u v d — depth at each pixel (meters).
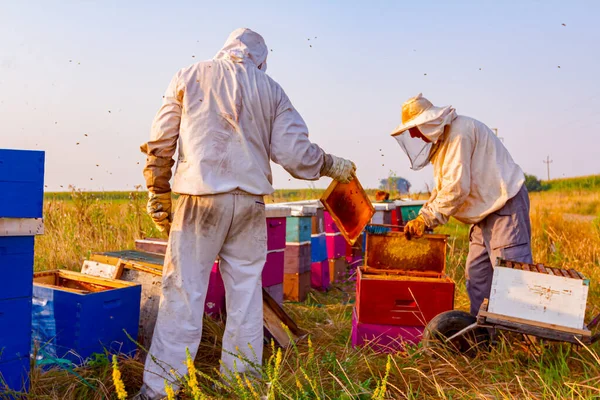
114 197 8.73
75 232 7.68
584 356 3.54
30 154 2.70
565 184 41.91
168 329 3.06
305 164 3.38
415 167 4.21
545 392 3.01
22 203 2.68
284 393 2.70
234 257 3.25
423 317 4.10
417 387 3.29
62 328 3.39
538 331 3.35
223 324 4.27
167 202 3.30
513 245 4.02
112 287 3.85
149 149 3.14
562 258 7.98
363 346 4.14
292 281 6.45
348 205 4.12
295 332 4.55
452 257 7.99
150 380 2.99
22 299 2.78
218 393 2.95
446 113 3.92
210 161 3.07
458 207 4.09
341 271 7.73
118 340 3.57
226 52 3.32
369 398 2.92
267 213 5.25
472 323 3.78
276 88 3.36
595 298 5.62
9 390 2.66
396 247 4.50
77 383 3.04
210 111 3.11
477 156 4.03
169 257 3.11
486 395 3.04
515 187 4.00
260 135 3.24
